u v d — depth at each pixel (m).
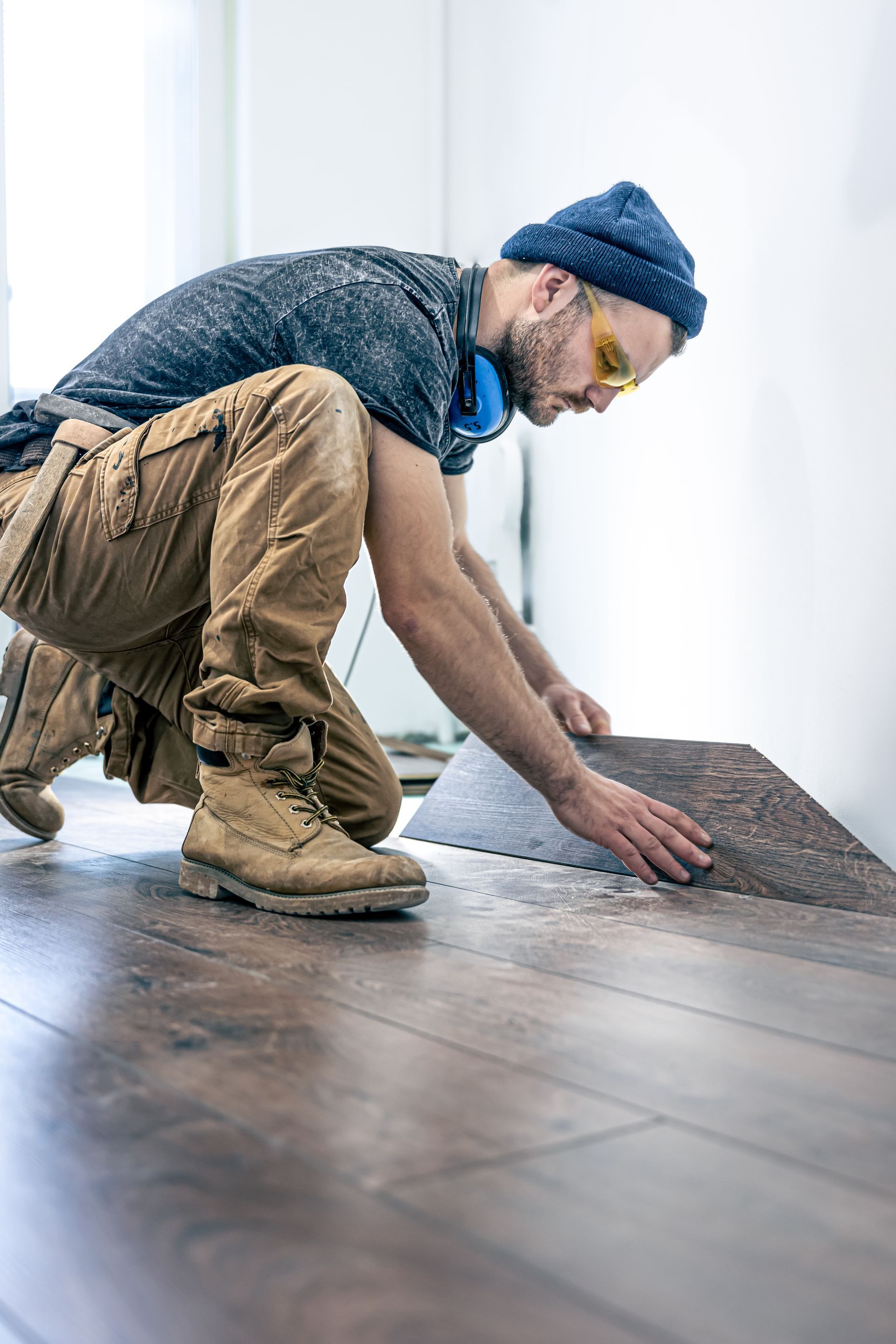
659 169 2.27
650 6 2.30
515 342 1.42
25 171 3.25
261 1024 0.79
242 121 3.34
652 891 1.34
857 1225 0.50
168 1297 0.44
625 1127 0.61
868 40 1.63
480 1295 0.44
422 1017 0.81
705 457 2.09
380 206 3.46
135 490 1.27
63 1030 0.78
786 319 1.82
